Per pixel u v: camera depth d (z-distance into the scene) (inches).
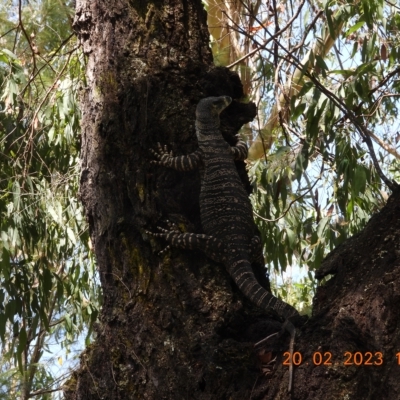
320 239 301.6
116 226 172.9
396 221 148.5
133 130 178.7
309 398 132.9
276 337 148.9
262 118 359.9
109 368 161.8
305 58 319.0
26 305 295.6
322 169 288.4
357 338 134.0
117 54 187.0
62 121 320.2
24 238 298.7
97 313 321.1
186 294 161.2
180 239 167.2
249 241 181.6
